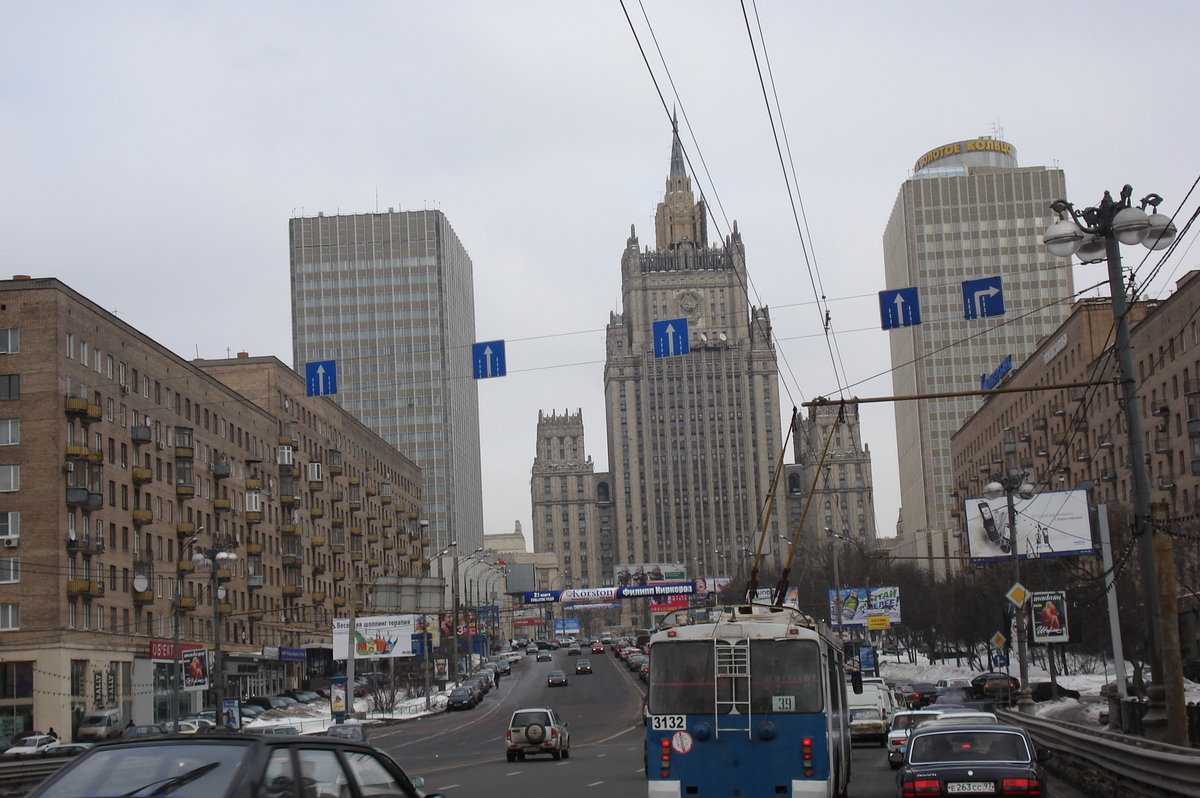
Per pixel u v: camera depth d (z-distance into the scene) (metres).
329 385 46.34
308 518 120.31
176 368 91.69
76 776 9.35
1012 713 43.59
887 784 31.02
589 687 115.81
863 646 86.00
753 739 21.00
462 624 144.12
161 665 84.25
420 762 47.00
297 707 96.12
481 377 42.44
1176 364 90.12
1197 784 18.53
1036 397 122.75
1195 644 57.69
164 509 87.94
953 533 157.88
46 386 74.06
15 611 72.19
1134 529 24.25
